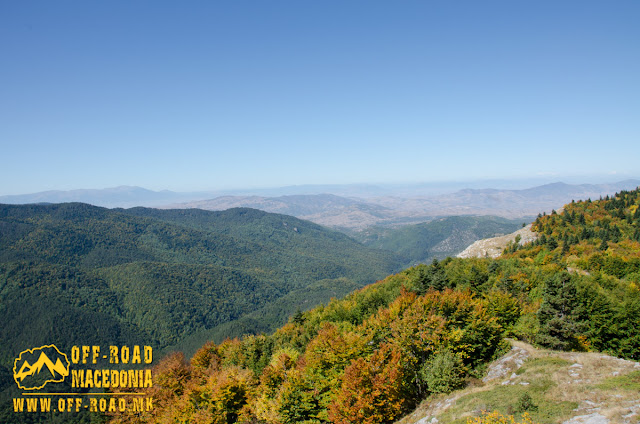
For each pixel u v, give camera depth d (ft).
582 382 110.22
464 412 113.39
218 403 179.22
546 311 169.89
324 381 155.22
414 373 152.76
